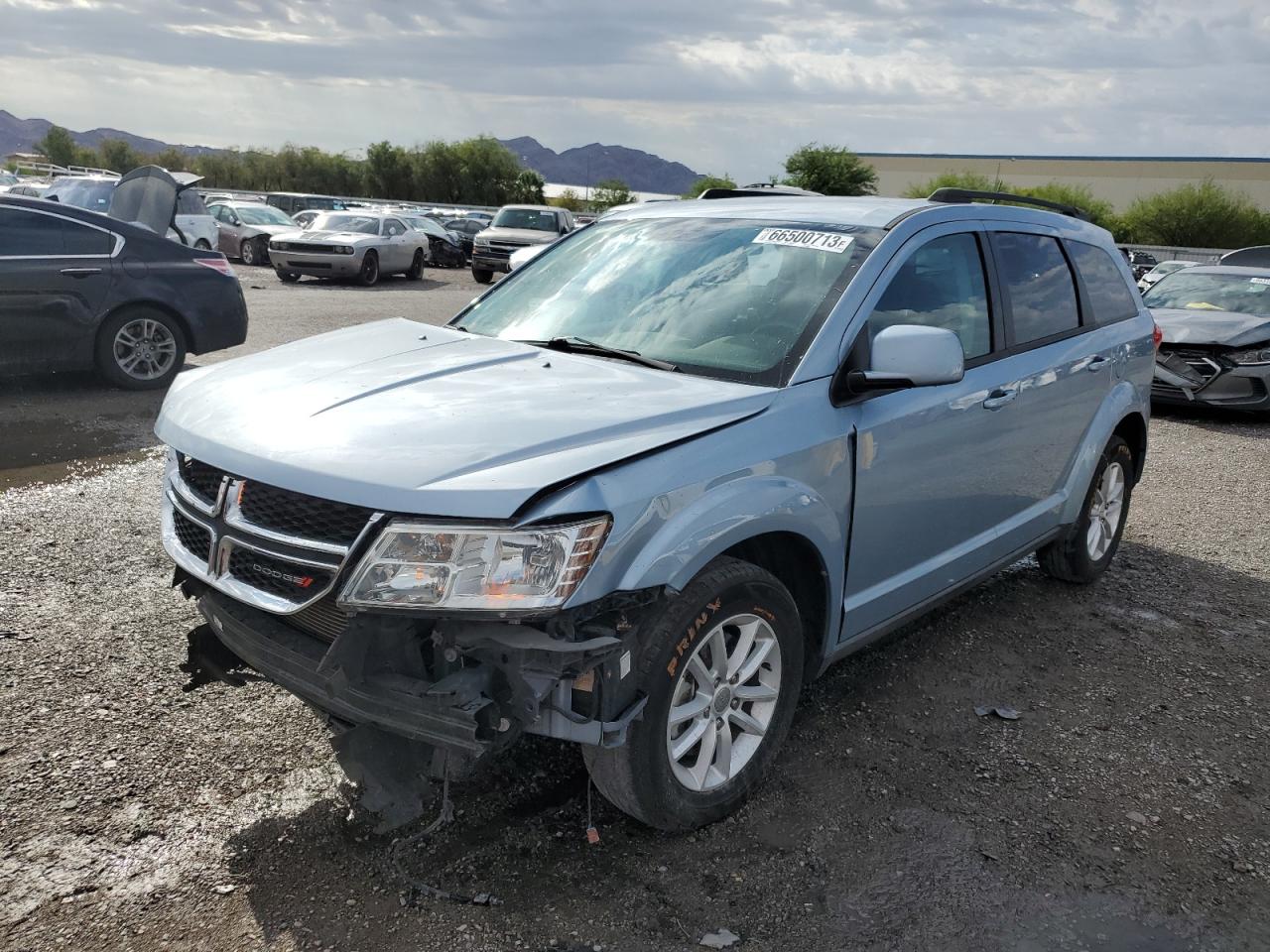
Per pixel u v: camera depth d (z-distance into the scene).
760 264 3.66
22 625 4.05
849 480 3.29
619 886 2.74
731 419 2.93
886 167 70.25
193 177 9.58
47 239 8.13
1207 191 53.81
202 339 8.99
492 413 2.79
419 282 23.44
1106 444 5.00
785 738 3.29
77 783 3.04
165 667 3.78
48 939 2.44
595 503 2.49
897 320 3.56
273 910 2.57
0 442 6.82
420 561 2.42
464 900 2.64
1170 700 4.07
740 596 2.89
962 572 4.12
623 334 3.57
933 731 3.71
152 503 5.68
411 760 2.53
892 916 2.69
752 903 2.71
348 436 2.68
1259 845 3.11
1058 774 3.46
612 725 2.60
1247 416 10.76
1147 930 2.69
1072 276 4.79
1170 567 5.74
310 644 2.63
